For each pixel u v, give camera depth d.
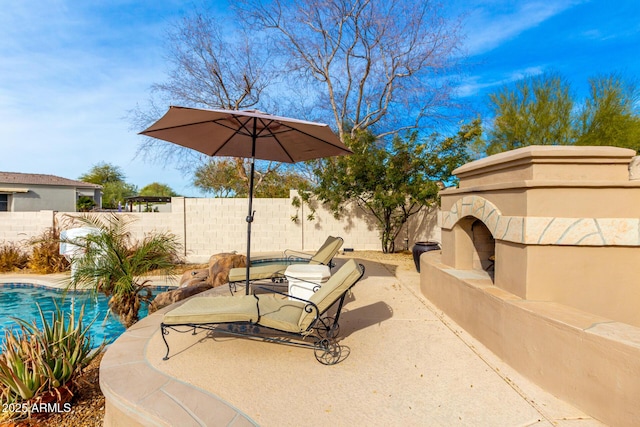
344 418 2.94
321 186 14.23
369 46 18.20
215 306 4.45
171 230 14.31
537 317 3.45
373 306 6.38
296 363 3.98
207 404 3.09
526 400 3.21
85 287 6.45
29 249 13.58
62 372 3.98
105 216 13.67
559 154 3.81
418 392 3.36
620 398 2.69
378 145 20.14
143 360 3.97
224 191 27.86
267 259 11.92
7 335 4.08
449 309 5.66
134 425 3.09
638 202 3.76
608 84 14.16
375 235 15.06
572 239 3.77
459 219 5.80
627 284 3.81
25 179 30.48
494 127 16.42
